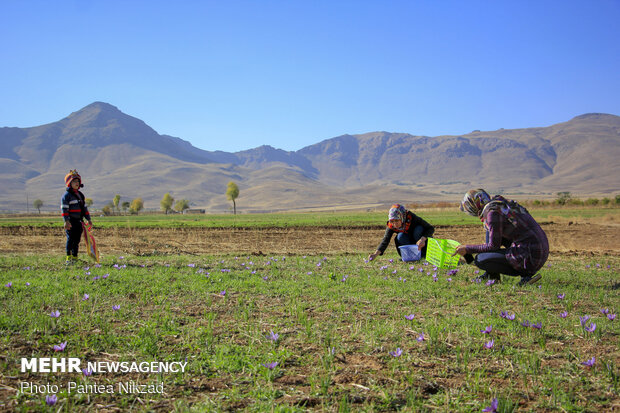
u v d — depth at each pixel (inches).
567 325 212.8
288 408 132.7
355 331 202.5
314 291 286.0
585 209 2377.0
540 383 151.4
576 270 383.9
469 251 301.7
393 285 303.3
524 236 293.4
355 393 143.9
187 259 439.5
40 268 368.5
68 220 398.3
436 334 190.7
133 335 193.0
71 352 173.0
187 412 130.0
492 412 126.6
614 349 181.9
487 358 172.4
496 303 257.1
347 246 630.5
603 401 139.7
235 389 144.5
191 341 188.7
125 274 332.8
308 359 170.7
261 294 278.5
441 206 3496.6
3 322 198.4
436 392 146.9
